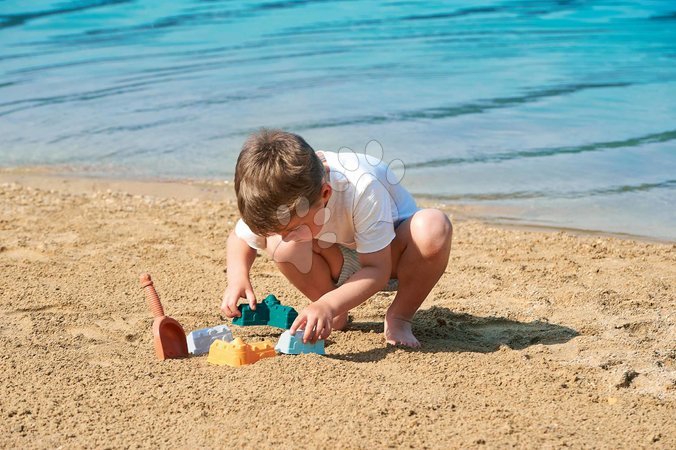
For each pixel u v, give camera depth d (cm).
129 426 321
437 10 1563
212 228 639
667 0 1591
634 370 374
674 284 505
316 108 964
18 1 1753
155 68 1191
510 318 451
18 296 482
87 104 1030
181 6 1681
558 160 791
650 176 746
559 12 1520
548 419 328
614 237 617
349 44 1301
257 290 502
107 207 701
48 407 338
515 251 580
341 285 414
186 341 400
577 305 470
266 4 1677
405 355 393
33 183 788
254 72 1145
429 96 1006
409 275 405
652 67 1118
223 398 342
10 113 1004
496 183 740
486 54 1215
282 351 392
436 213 401
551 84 1048
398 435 311
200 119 954
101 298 482
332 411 329
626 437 314
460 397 346
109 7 1691
